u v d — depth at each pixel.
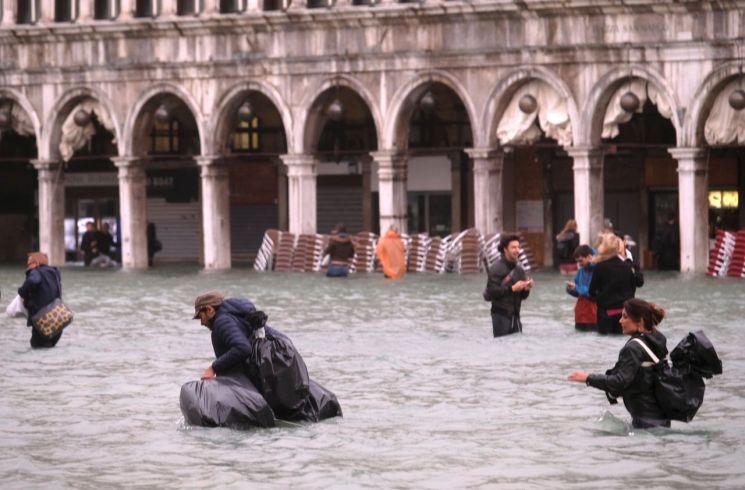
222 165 74.94
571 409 28.33
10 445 25.67
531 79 67.56
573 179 73.06
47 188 78.25
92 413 28.69
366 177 77.56
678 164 65.88
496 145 69.00
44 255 38.59
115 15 76.00
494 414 27.94
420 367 34.12
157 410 28.92
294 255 72.62
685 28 63.97
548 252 73.88
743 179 69.00
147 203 82.75
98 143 82.94
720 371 25.33
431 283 61.53
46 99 77.62
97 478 23.08
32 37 77.25
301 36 71.94
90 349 38.50
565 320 43.28
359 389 31.08
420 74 69.56
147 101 75.69
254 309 27.11
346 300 52.78
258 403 26.67
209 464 23.86
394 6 69.31
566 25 66.31
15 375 33.88
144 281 65.06
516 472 23.02
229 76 73.69
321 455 24.39
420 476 22.84
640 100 65.75
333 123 77.62
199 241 81.88
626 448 24.52
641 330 25.36
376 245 71.25
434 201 76.50
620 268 38.56
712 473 22.72
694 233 65.00
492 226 69.12
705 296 51.41
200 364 35.47
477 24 68.19
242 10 73.31
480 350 36.75
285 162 73.00
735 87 63.88
